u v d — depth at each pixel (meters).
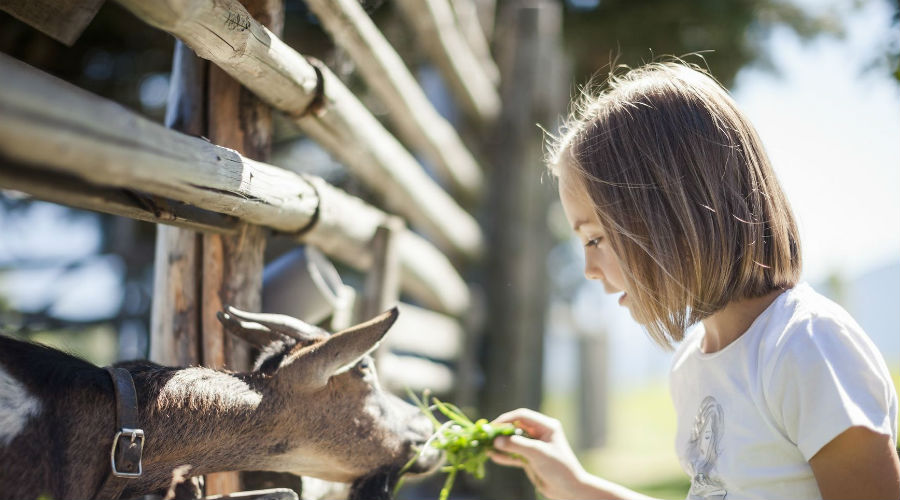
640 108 1.98
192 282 2.47
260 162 2.42
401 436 2.24
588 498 2.10
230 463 1.96
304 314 2.72
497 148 7.11
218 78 2.44
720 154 1.90
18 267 6.31
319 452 2.10
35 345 1.71
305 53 5.00
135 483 1.81
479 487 6.37
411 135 5.21
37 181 1.25
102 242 6.71
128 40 5.46
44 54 4.32
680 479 8.75
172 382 1.84
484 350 6.82
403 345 4.82
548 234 7.26
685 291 1.89
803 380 1.66
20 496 1.51
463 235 6.26
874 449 1.60
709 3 7.40
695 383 1.97
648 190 1.91
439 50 5.41
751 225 1.87
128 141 1.31
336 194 3.06
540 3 7.29
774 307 1.82
